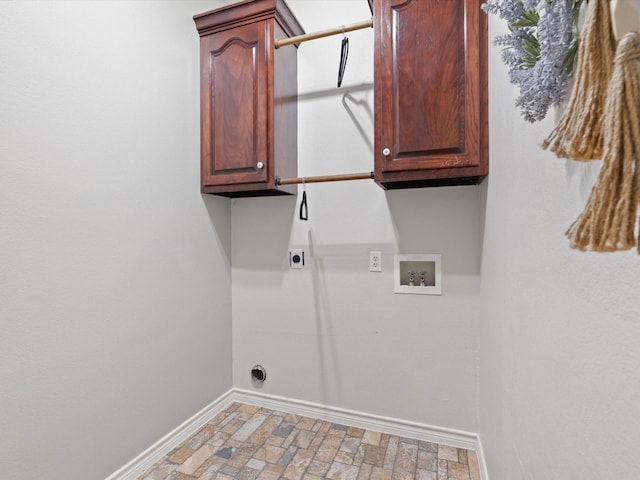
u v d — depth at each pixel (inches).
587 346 19.3
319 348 75.4
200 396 72.7
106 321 52.4
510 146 37.1
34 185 42.9
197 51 71.4
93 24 50.4
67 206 46.8
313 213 75.4
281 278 78.6
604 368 17.6
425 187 65.9
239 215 82.2
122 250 55.2
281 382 79.0
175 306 66.2
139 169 58.4
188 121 69.4
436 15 53.2
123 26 55.4
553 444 24.3
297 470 58.4
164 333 63.6
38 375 43.3
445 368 65.9
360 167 71.4
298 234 76.9
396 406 69.4
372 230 70.6
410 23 54.5
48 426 44.3
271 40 65.3
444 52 52.9
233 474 57.6
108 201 52.8
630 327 15.3
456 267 64.8
